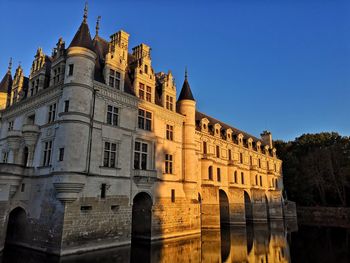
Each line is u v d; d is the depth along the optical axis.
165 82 36.88
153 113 33.94
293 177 79.75
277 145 92.31
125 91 31.06
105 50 33.50
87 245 23.97
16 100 35.09
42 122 28.92
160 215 32.09
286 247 31.88
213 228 42.03
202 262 23.48
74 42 26.80
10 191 25.28
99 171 26.27
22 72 35.91
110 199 26.77
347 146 74.00
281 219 65.56
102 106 27.89
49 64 32.91
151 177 30.81
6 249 25.17
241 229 46.41
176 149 36.59
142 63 33.81
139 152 31.39
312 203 74.81
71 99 25.33
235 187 51.50
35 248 24.50
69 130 24.58
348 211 64.75
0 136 36.09
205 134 46.78
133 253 24.97
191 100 39.75
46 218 24.45
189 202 37.00
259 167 65.50
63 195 23.27
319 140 83.50
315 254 28.11
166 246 28.89
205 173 44.03
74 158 24.09
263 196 61.34
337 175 71.75
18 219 27.55
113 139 28.28
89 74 26.73
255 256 26.89
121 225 27.31
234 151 55.53
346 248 31.36
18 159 30.28
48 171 25.73
